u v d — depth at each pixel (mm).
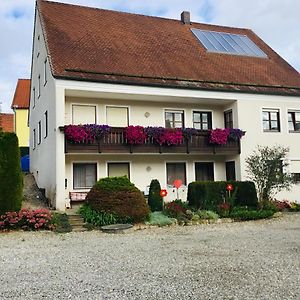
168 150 18719
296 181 20969
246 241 10500
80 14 23109
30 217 13117
